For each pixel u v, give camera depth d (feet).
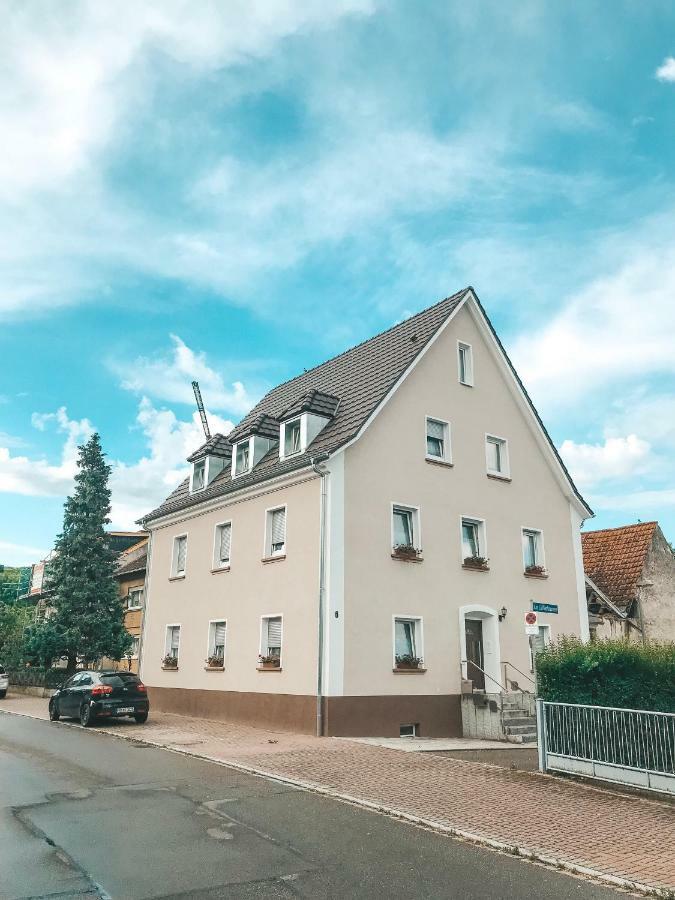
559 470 81.51
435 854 25.30
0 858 23.54
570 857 25.26
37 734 56.24
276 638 64.23
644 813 31.53
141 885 21.33
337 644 57.31
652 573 91.25
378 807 31.50
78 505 108.99
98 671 65.21
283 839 26.35
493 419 76.64
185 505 80.38
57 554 109.60
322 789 34.91
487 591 70.18
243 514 71.77
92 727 61.16
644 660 41.91
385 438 65.26
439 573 66.33
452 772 39.99
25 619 129.70
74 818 28.68
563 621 77.30
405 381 68.49
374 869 23.36
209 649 73.10
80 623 103.81
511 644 70.90
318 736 55.16
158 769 40.16
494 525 73.05
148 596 87.30
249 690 65.26
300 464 61.62
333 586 58.23
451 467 70.49
